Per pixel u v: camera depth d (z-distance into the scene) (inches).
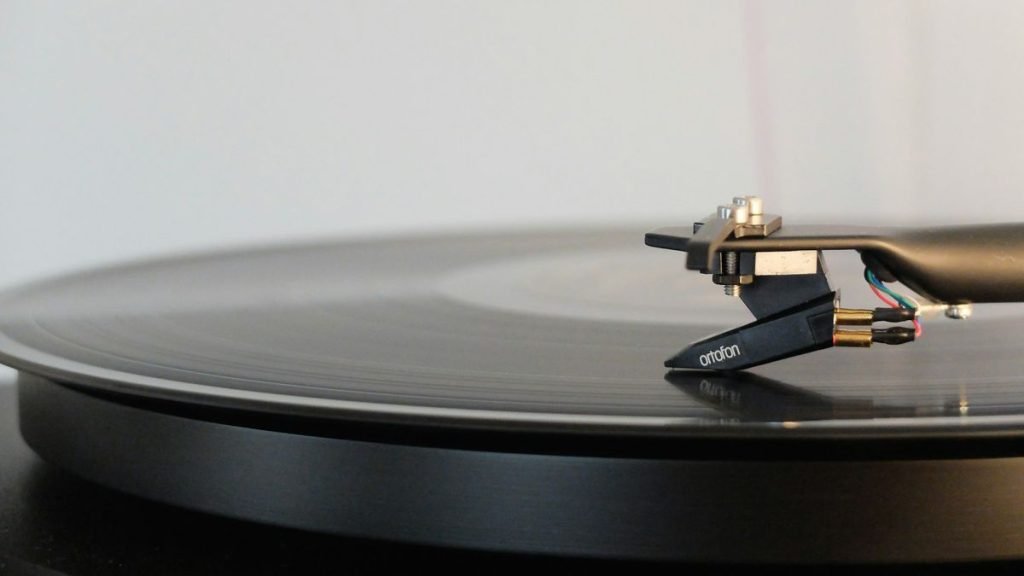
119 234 30.4
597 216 34.0
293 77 31.7
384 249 21.8
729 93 33.6
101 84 29.8
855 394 12.7
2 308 16.7
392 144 32.8
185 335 15.4
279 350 14.7
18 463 15.1
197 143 31.0
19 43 28.9
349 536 12.4
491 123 33.3
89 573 12.7
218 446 12.8
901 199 33.8
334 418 12.2
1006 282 12.8
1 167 29.1
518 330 15.6
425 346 14.9
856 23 33.2
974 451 12.1
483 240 23.2
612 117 33.7
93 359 14.1
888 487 11.8
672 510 11.9
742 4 33.3
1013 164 33.6
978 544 11.8
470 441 12.4
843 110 33.6
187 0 30.4
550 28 33.2
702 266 11.7
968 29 33.2
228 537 13.2
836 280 18.6
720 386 13.1
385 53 32.4
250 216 31.8
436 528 12.2
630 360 14.2
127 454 13.3
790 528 11.9
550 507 12.0
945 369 13.6
